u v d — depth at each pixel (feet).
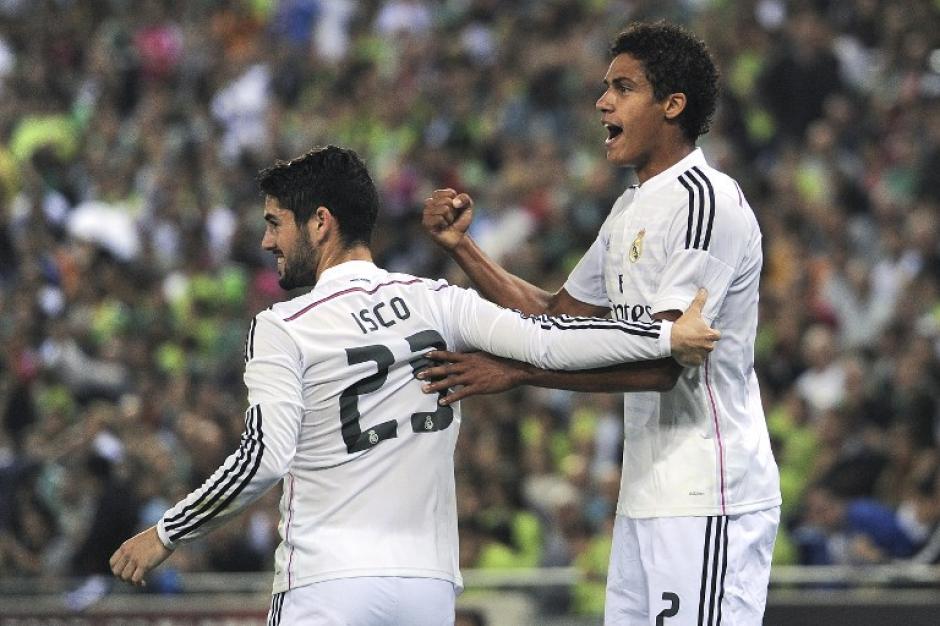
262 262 159.63
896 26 181.47
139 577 51.57
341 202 53.62
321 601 50.67
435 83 186.70
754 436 53.98
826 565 100.53
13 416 137.08
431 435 52.47
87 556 108.47
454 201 59.26
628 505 54.19
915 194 154.20
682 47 53.88
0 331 147.23
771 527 53.93
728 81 175.42
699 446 53.01
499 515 110.63
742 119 167.73
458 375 52.65
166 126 195.11
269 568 108.17
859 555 99.86
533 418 124.57
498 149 175.01
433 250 155.53
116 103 206.28
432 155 169.89
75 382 140.15
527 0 200.85
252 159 179.63
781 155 162.50
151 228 168.35
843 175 156.25
